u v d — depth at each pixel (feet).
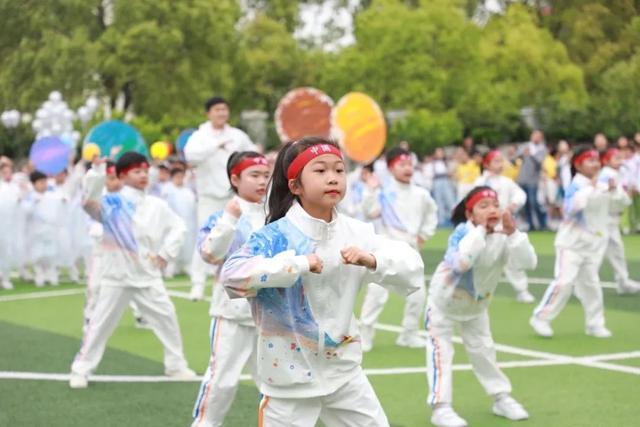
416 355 42.19
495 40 169.78
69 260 71.41
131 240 36.70
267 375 20.30
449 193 114.32
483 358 31.78
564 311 52.90
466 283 30.63
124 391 35.81
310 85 189.06
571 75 163.43
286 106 85.35
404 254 19.92
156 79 151.43
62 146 71.31
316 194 19.71
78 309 57.72
